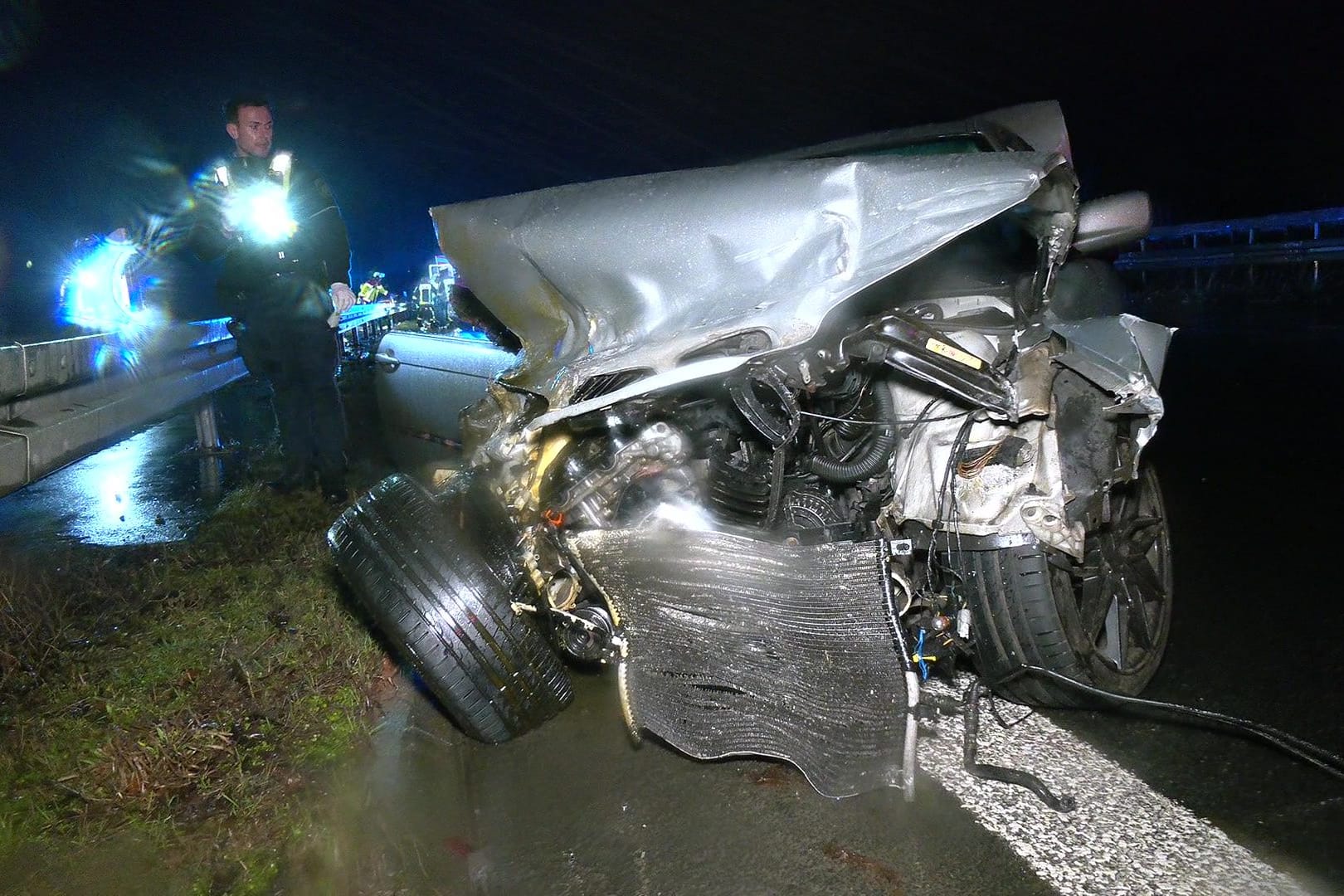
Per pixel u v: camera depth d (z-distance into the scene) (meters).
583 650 3.18
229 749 3.33
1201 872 2.64
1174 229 19.36
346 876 2.76
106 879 2.76
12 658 4.06
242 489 6.79
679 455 3.06
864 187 3.01
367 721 3.64
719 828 2.94
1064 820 2.90
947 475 3.25
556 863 2.80
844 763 3.01
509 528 3.29
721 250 3.04
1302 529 5.48
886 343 3.03
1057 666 3.28
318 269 6.21
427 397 5.60
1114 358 3.21
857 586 2.85
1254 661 3.93
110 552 5.79
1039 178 2.94
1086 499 3.24
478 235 3.41
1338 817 2.86
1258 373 10.30
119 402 5.83
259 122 5.97
